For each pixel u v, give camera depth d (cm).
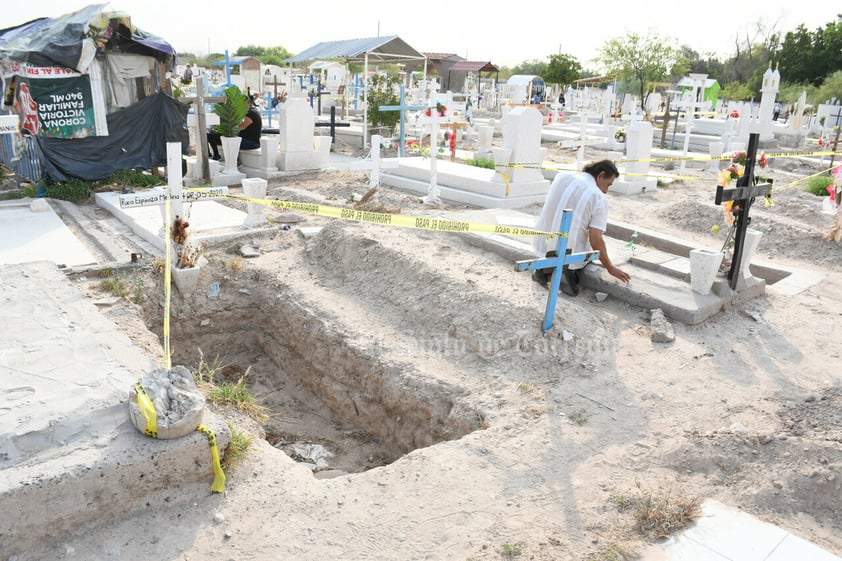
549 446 428
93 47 1106
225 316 725
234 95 1314
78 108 1127
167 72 1262
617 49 3719
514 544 338
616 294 657
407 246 749
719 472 407
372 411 580
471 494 381
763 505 381
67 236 848
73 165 1143
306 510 367
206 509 366
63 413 379
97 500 348
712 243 988
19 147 1098
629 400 484
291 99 1370
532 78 3634
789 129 2300
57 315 531
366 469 531
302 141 1412
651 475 401
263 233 873
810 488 392
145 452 361
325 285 729
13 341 477
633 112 2220
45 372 432
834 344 580
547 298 618
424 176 1309
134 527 351
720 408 472
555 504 373
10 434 356
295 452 554
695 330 600
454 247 776
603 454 421
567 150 2133
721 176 635
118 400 398
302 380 669
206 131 1277
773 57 4844
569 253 586
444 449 429
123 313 626
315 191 1224
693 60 5819
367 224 821
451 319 610
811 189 1379
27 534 331
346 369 609
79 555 331
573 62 4353
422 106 1773
